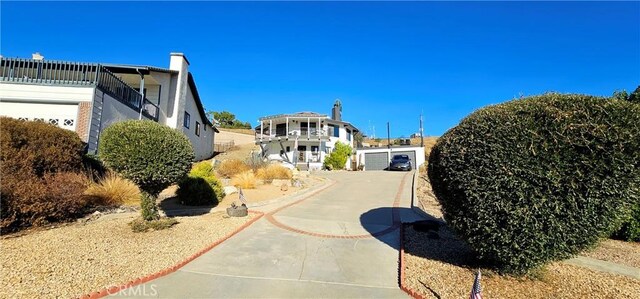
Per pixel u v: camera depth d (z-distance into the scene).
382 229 7.92
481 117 4.38
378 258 5.71
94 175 9.51
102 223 7.07
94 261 4.88
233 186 13.59
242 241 6.55
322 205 11.32
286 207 10.82
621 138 3.59
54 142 7.88
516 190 3.88
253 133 55.16
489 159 4.08
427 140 50.81
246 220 8.32
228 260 5.40
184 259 5.25
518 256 4.15
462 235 4.68
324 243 6.61
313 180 19.38
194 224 7.60
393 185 16.83
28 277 4.14
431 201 12.04
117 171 6.36
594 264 5.21
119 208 8.38
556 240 3.88
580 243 3.91
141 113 15.71
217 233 6.97
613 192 3.64
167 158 6.51
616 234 6.75
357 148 36.12
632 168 3.61
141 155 6.24
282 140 34.09
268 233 7.28
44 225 6.56
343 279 4.74
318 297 4.14
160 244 5.92
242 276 4.74
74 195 7.11
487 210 4.12
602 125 3.66
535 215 3.86
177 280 4.51
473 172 4.21
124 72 17.58
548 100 4.17
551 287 4.33
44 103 11.88
